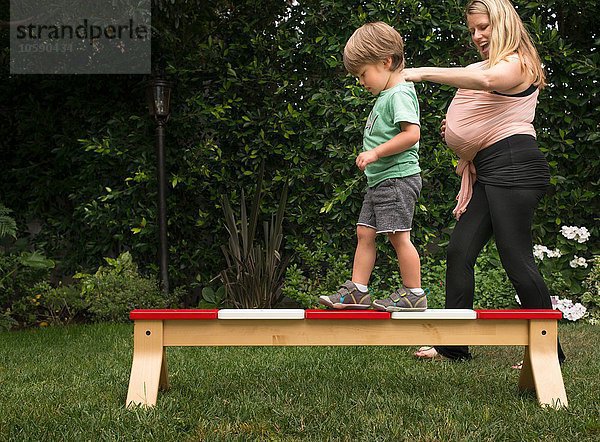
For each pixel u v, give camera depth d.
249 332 2.56
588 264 5.54
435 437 2.15
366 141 2.80
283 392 2.83
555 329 2.61
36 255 5.94
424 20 5.45
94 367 3.54
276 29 5.84
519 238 3.15
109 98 6.11
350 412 2.46
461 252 3.36
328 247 5.69
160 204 5.65
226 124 5.79
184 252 5.94
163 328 2.59
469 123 3.21
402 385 2.96
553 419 2.32
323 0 5.52
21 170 6.21
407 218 2.67
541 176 3.15
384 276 5.55
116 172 6.04
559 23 5.54
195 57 5.81
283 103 5.73
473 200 3.37
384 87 2.75
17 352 4.11
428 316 2.54
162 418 2.36
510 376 3.19
